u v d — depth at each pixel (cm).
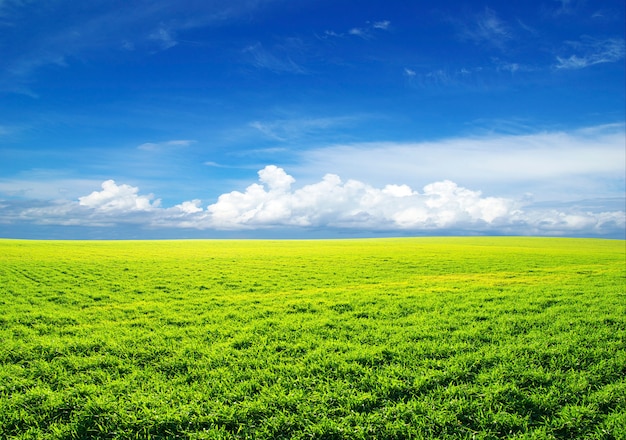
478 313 1442
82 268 2945
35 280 2345
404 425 659
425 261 3662
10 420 688
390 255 4353
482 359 946
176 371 920
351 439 634
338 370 893
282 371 901
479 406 723
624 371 885
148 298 1834
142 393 791
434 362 926
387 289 2069
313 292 1981
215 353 1015
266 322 1343
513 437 628
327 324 1317
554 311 1455
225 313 1491
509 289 2041
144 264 3281
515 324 1277
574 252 4953
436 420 673
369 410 725
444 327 1253
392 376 861
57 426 677
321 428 656
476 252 4844
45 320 1389
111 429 672
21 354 1012
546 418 687
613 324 1259
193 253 4572
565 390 780
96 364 949
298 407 722
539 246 6550
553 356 952
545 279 2467
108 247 5509
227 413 707
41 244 5888
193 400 757
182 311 1546
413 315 1431
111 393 785
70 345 1080
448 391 771
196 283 2281
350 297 1814
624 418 669
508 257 4088
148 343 1114
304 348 1062
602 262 3619
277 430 663
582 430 654
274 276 2614
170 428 670
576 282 2305
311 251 5028
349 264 3391
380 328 1244
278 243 7438
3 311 1522
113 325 1325
